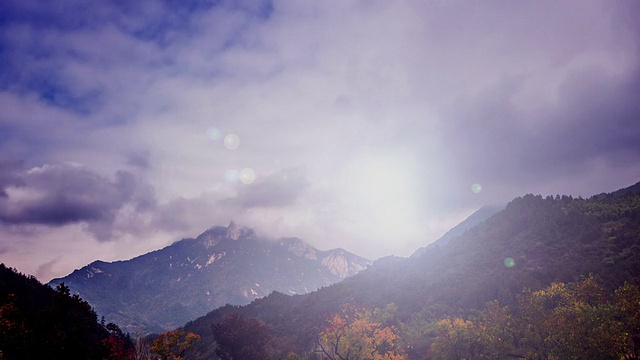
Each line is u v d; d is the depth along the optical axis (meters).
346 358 73.06
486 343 59.22
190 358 122.50
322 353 85.75
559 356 48.97
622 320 47.78
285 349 107.56
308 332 124.44
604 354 44.19
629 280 78.19
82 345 42.69
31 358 36.72
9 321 37.59
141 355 49.97
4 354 35.25
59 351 38.59
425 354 75.25
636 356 43.69
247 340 93.38
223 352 94.50
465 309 102.56
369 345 73.81
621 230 118.06
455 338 63.38
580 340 47.75
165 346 66.12
